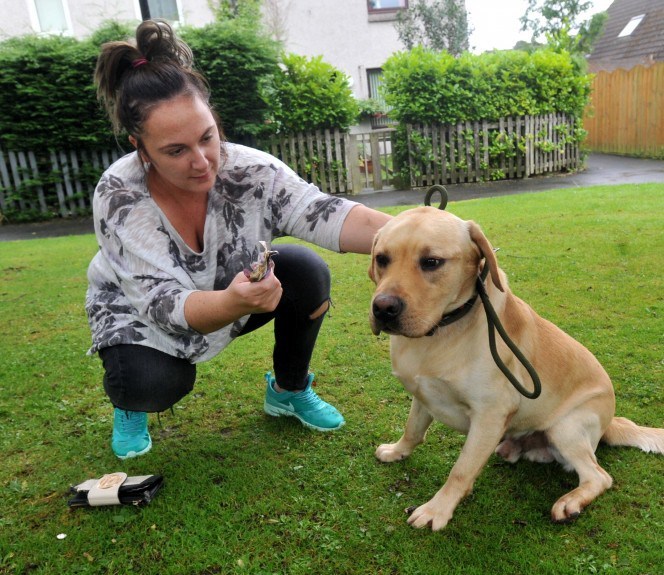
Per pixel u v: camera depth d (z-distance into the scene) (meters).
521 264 4.83
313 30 15.45
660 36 18.61
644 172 11.07
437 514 2.01
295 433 2.68
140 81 1.88
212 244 2.30
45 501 2.26
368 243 2.29
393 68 10.59
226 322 1.94
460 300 1.97
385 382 3.08
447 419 2.17
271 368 3.35
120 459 2.53
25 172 9.49
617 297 3.96
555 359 2.19
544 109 10.84
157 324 2.07
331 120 10.20
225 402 3.00
